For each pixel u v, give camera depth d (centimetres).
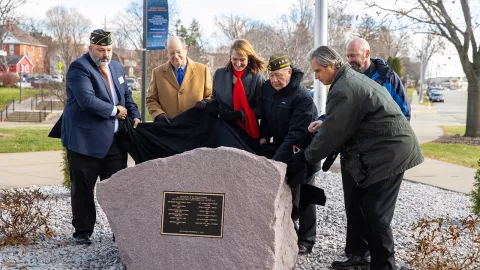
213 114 501
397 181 412
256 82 491
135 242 407
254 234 386
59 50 5900
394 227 613
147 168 411
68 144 505
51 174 991
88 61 511
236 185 393
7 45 7431
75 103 510
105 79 521
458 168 1162
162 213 404
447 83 14462
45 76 5678
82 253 496
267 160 393
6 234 527
